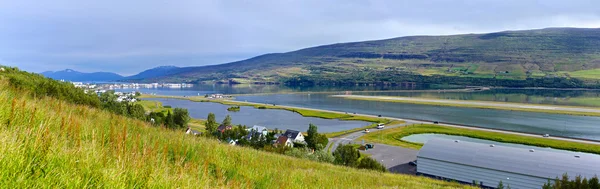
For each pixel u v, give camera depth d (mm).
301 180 11891
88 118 10992
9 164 4035
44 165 4469
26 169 4105
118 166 5184
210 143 13648
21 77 23797
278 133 69688
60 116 8180
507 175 35188
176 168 6973
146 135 10195
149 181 5363
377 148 57125
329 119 98812
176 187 5742
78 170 4793
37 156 4633
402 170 44031
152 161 6422
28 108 7293
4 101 7031
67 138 6281
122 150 6188
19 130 5488
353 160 38094
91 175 4836
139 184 5281
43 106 9266
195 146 11188
